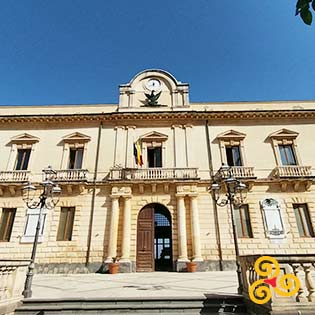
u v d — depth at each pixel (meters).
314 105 19.44
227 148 18.48
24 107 19.89
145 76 21.03
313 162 17.53
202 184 16.84
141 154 17.86
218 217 16.02
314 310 5.27
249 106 19.70
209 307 6.82
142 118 19.09
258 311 5.93
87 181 16.88
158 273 14.22
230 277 11.83
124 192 16.44
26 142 18.56
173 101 19.88
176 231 15.76
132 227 16.02
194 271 14.39
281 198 16.41
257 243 15.41
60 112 19.78
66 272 14.91
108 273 14.48
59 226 16.17
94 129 19.06
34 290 8.80
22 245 15.59
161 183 16.48
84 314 6.76
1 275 6.56
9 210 16.58
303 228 15.82
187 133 18.53
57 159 18.09
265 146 18.12
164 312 6.76
